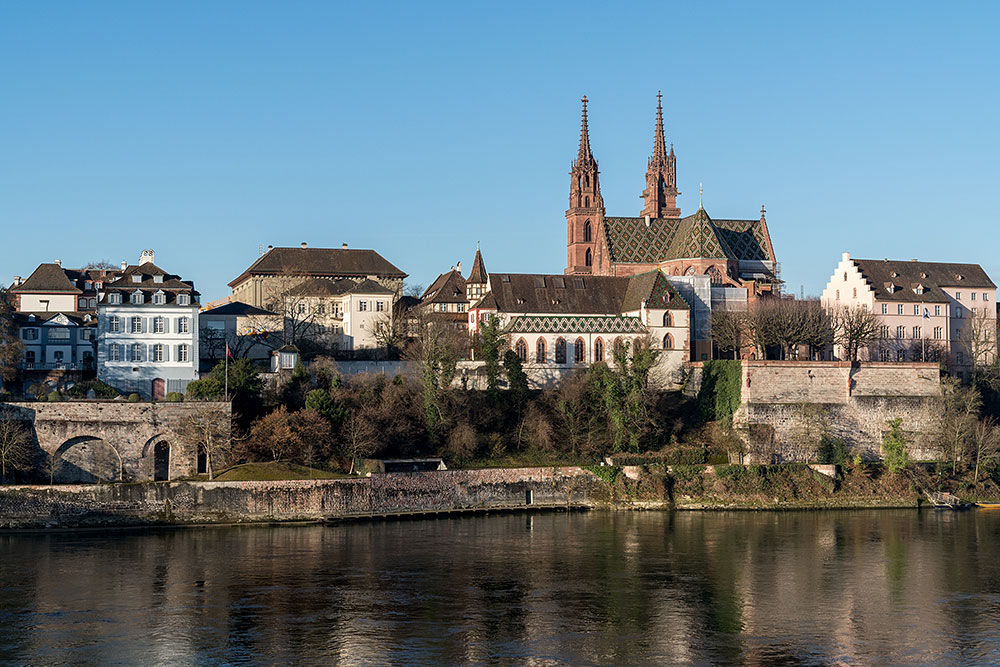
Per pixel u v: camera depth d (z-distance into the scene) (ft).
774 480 649.20
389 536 523.29
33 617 374.02
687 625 373.20
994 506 643.86
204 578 429.38
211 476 554.87
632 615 383.65
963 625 375.86
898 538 532.32
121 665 327.26
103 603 391.45
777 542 519.19
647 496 631.15
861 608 397.19
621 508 625.82
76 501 529.86
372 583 423.64
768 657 340.18
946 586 430.61
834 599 409.69
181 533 522.88
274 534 524.11
